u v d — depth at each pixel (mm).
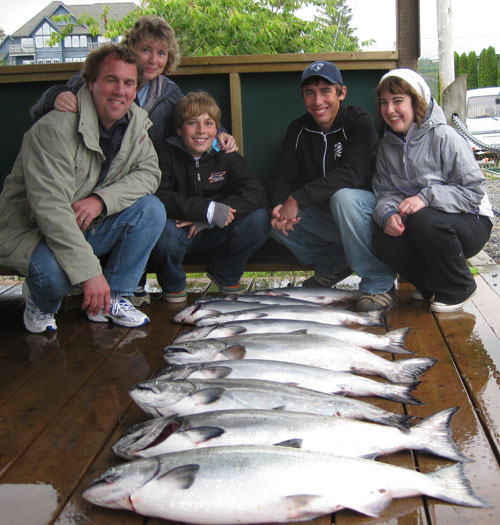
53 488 2070
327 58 4316
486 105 17766
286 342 2953
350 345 2947
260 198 4016
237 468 1864
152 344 3389
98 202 3424
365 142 3916
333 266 4434
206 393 2385
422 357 2936
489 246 6594
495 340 3275
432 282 3693
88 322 3805
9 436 2420
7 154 4641
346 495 1851
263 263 4656
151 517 1905
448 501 1887
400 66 4281
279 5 10266
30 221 3428
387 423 2311
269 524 1874
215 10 9156
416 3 4195
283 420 2170
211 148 3996
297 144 4141
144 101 4082
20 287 4840
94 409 2633
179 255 4008
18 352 3334
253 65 4359
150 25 3850
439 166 3607
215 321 3551
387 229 3592
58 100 3352
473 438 2289
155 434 2160
